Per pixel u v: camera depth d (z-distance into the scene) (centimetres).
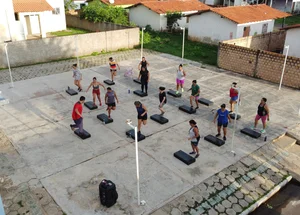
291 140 1201
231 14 2684
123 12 3347
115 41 2530
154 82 1794
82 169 982
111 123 1289
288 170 1026
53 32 3250
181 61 2253
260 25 2836
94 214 799
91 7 3234
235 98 1341
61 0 3266
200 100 1505
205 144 1137
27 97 1556
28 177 940
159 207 830
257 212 858
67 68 2058
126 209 818
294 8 4766
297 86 1725
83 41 2350
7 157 1041
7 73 1938
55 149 1093
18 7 2717
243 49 1927
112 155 1061
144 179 938
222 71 2044
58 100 1524
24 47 2083
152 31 3278
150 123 1293
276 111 1434
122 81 1805
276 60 1775
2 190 883
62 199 851
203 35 2884
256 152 1098
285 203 894
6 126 1260
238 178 961
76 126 1153
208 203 854
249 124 1297
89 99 1542
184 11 3369
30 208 820
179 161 1031
